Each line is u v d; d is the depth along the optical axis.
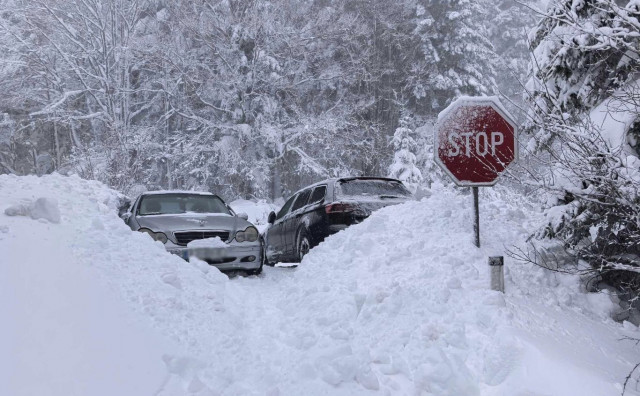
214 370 4.14
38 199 5.77
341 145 28.41
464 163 5.80
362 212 8.27
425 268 5.37
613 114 5.32
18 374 3.46
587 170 4.60
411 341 4.32
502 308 4.55
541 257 5.68
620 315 5.37
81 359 3.79
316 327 4.86
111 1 29.23
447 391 3.82
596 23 5.67
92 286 4.73
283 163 31.33
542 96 6.01
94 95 29.58
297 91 30.33
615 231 5.14
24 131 36.09
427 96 33.53
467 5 32.41
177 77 29.77
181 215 8.30
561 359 3.83
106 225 6.21
